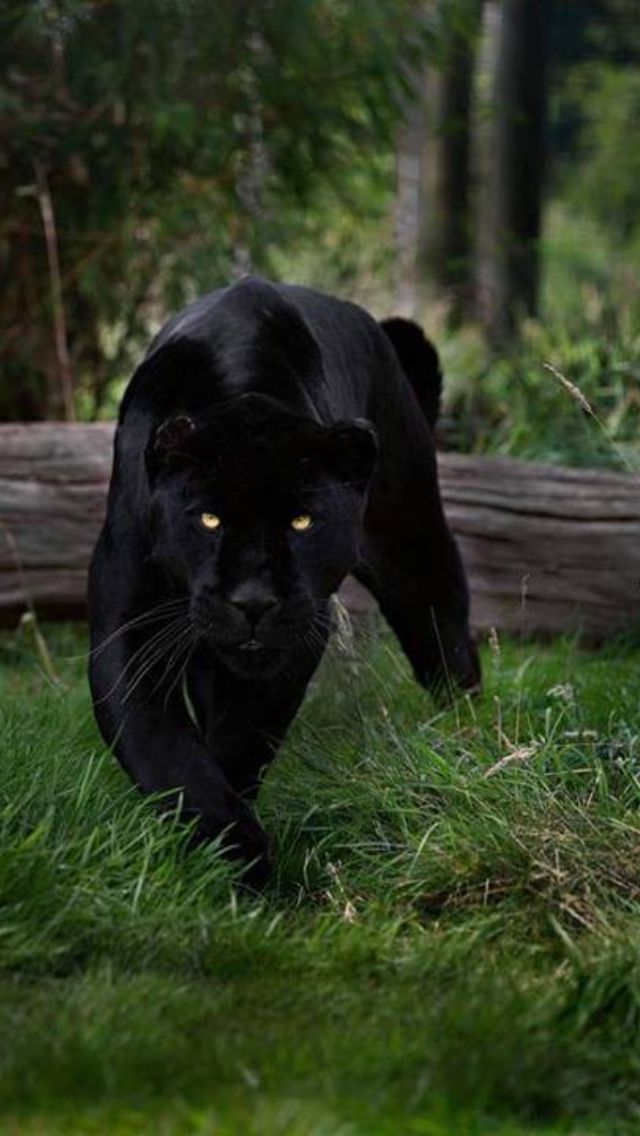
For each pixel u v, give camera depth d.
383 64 17.62
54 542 13.88
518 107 23.58
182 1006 6.93
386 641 13.20
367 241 24.59
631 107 40.62
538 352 19.62
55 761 9.19
